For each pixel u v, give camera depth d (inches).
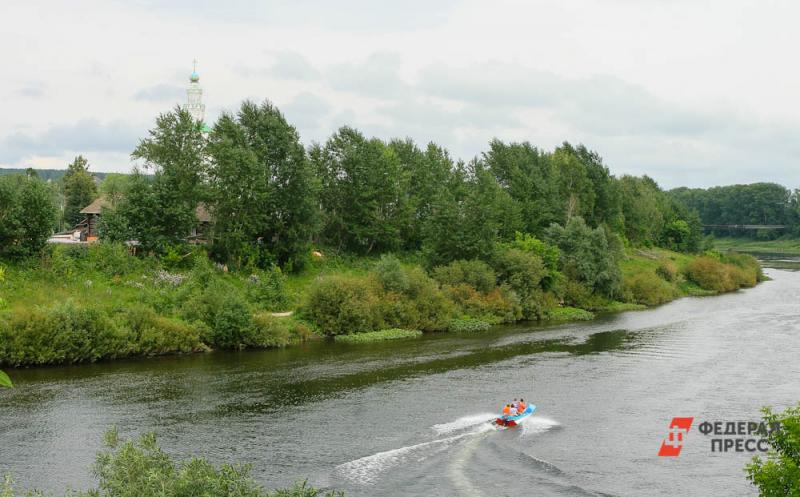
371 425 1542.8
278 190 3181.6
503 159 5039.4
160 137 3014.3
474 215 3484.3
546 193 4889.3
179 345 2329.0
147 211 2876.5
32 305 2246.6
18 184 2659.9
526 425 1563.7
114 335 2201.0
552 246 3870.6
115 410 1632.6
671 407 1713.8
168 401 1717.5
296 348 2484.0
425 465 1306.6
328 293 2775.6
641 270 4682.6
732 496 1185.4
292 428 1513.3
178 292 2544.3
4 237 2511.1
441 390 1860.2
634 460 1350.9
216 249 3041.3
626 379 2006.6
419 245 4178.2
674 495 1187.9
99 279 2586.1
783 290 4864.7
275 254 3166.8
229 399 1744.6
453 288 3233.3
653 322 3238.2
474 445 1422.2
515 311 3314.5
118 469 796.0
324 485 1200.8
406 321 2925.7
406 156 4352.9
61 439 1416.1
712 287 4793.3
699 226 6934.1
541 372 2095.2
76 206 4936.0
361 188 3688.5
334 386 1893.5
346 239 3782.0
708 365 2201.0
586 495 1181.1
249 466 865.5
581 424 1574.8
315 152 3750.0
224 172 2967.5
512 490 1196.5
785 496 783.7
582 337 2790.4
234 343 2434.8
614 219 5733.3
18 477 1211.2
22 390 1798.7
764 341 2657.5
